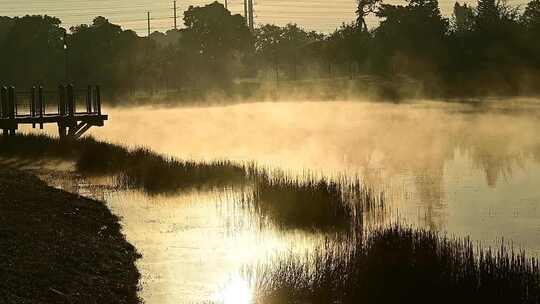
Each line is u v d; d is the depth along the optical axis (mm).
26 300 10461
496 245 15188
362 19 90812
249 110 65312
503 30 71812
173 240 15477
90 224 16172
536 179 24891
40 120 30734
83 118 32000
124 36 90188
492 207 19609
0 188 18812
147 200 19688
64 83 85750
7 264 11945
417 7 80250
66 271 12148
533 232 16547
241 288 12156
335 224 16859
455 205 19812
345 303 11203
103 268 12797
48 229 14852
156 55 91688
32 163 26281
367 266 11930
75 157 27453
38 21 91688
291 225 16750
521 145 36188
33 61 89500
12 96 30406
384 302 11055
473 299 10922
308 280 11977
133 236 15781
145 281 12492
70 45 89500
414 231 15242
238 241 15484
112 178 23062
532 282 11305
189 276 12859
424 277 11461
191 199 19812
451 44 75375
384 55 80125
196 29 96938
